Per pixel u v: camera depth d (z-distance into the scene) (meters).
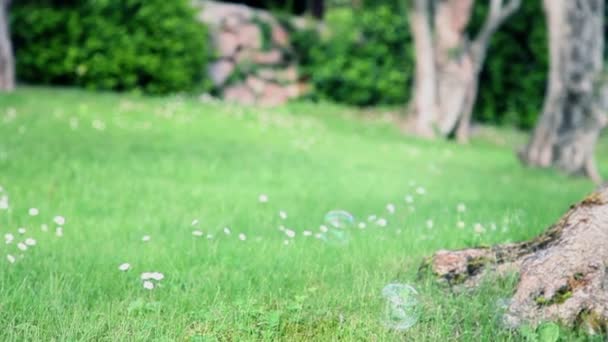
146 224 11.38
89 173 15.22
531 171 22.62
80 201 12.83
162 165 16.73
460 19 30.20
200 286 7.93
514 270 7.50
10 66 26.22
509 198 15.84
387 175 18.06
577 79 23.03
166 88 29.94
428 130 30.09
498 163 23.95
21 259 8.66
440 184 17.47
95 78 29.03
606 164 28.55
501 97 34.19
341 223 11.48
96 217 11.84
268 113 28.89
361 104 33.62
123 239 10.27
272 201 13.91
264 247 9.45
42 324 6.84
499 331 6.66
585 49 22.98
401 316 7.00
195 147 19.75
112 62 28.94
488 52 33.62
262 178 16.45
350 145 23.88
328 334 6.80
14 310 7.19
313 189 15.55
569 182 21.17
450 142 29.39
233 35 32.66
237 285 8.05
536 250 7.69
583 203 7.85
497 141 31.70
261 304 7.54
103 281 8.17
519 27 33.56
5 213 11.35
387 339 6.62
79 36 28.69
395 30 33.38
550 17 23.25
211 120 24.91
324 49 33.47
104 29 28.77
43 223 11.10
